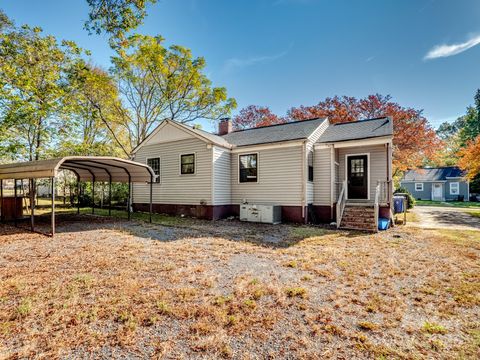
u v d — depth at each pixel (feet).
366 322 9.79
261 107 94.79
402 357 7.81
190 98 72.02
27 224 33.81
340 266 16.83
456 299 11.93
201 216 41.39
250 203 41.70
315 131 40.86
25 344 8.30
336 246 22.62
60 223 34.78
